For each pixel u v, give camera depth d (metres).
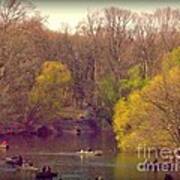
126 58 171.12
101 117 164.50
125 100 138.25
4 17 161.38
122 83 157.62
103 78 166.25
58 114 163.38
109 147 127.06
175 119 105.69
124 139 117.25
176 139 106.06
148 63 167.75
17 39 160.50
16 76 156.38
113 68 167.25
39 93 159.88
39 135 154.50
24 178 93.38
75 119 165.75
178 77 108.00
